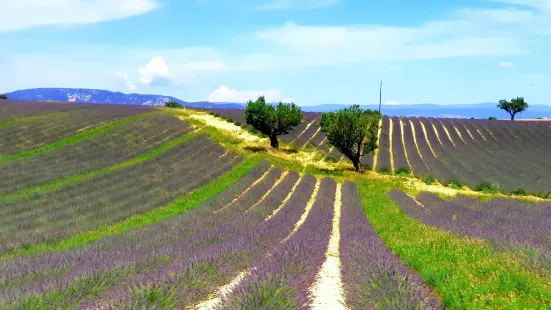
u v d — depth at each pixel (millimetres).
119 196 25078
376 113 41656
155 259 10867
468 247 11984
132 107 66375
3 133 39938
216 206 23000
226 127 55281
